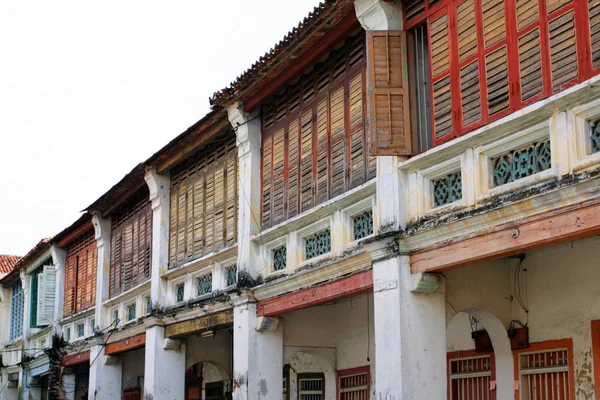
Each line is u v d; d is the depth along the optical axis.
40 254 27.31
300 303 12.33
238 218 14.50
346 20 11.31
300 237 12.66
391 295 9.81
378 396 9.88
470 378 11.91
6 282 32.66
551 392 10.40
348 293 11.13
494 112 8.84
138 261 19.33
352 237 11.37
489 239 8.62
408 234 9.67
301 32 11.76
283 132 13.56
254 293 13.58
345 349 14.50
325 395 15.18
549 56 8.16
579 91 7.53
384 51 10.23
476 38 9.21
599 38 7.61
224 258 15.05
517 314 10.80
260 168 14.16
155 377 16.95
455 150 9.19
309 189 12.57
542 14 8.30
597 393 9.67
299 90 13.19
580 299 10.02
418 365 9.59
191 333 16.30
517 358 10.83
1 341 33.03
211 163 16.19
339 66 12.09
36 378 28.64
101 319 21.17
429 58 9.96
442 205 9.52
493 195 8.60
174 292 17.28
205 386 20.94
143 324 18.06
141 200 19.58
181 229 17.17
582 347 9.93
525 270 10.76
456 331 12.17
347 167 11.60
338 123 11.96
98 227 21.73
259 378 13.44
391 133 10.00
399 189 9.97
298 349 14.17
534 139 8.25
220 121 15.19
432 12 9.94
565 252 10.27
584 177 7.43
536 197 7.90
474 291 10.55
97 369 20.83
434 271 9.62
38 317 25.19
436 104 9.73
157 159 17.45
